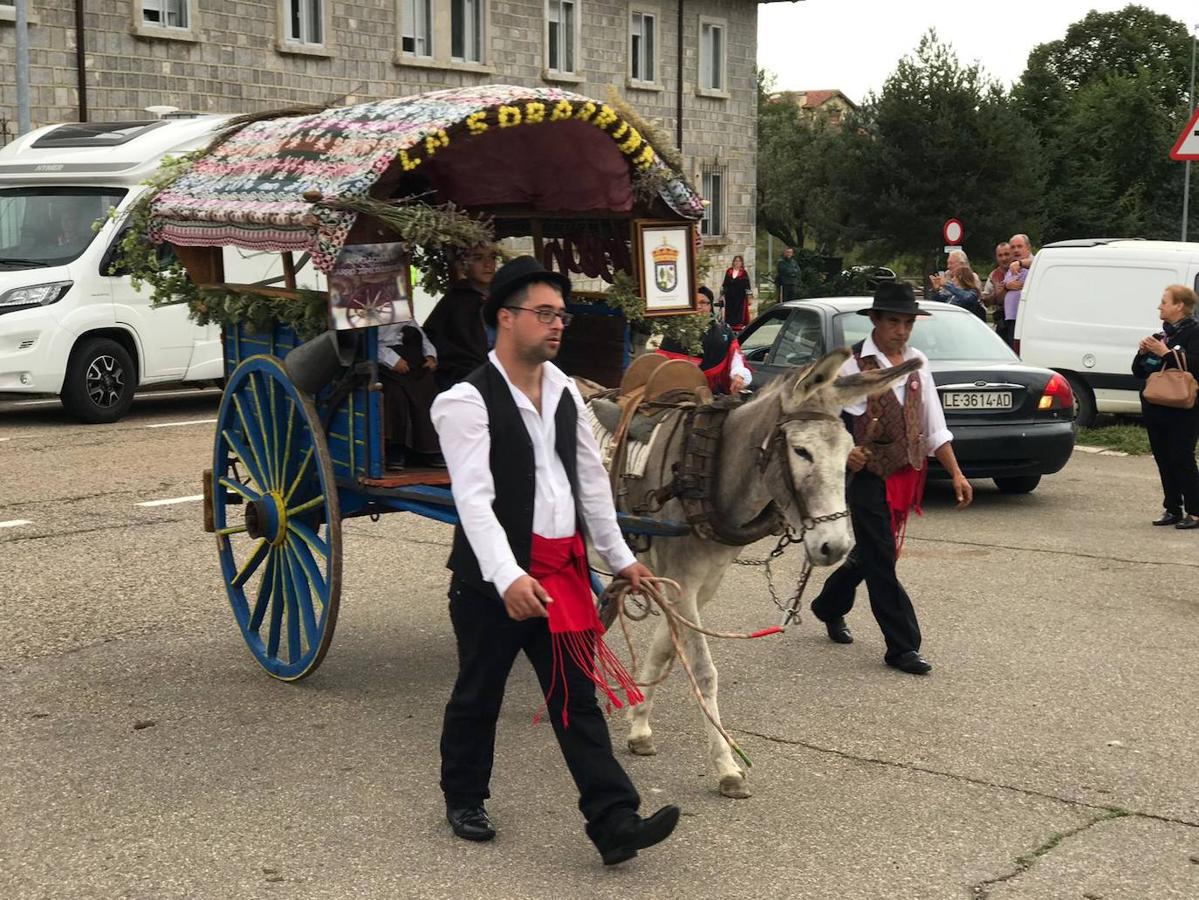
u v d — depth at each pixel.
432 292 7.39
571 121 6.66
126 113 24.31
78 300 15.31
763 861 4.80
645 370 6.15
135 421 15.93
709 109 37.59
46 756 5.73
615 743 6.00
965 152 48.69
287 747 5.88
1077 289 16.42
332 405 6.53
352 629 7.74
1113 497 12.37
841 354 4.90
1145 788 5.52
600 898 4.50
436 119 6.01
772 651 7.46
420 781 5.50
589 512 4.70
